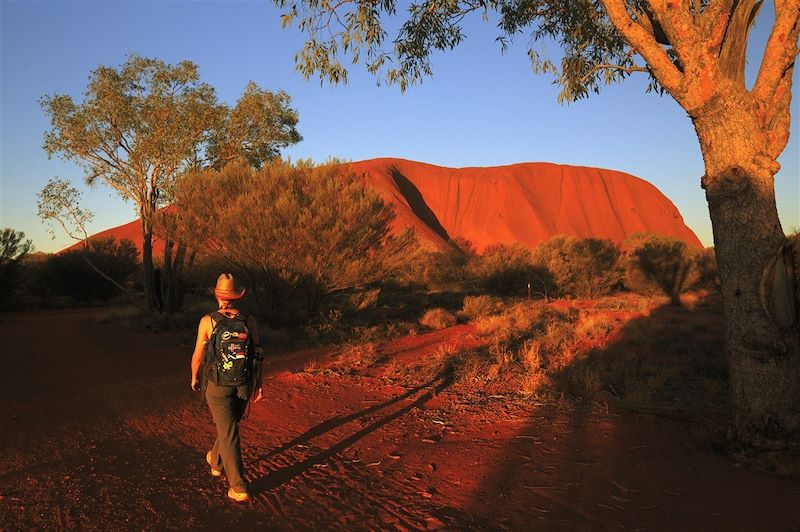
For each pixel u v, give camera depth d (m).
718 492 4.00
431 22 8.17
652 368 8.30
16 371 9.91
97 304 33.62
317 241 14.65
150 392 8.12
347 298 18.17
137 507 4.00
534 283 29.31
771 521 3.54
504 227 121.31
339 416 6.70
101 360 11.24
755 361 4.47
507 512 3.87
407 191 131.00
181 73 18.84
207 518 3.84
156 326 16.66
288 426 6.27
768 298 4.37
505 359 9.43
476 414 6.62
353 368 9.79
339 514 3.91
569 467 4.68
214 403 4.17
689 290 25.98
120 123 18.98
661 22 4.84
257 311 15.96
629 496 4.04
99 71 18.56
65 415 6.71
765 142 4.58
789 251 4.32
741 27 4.65
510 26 8.43
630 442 5.25
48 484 4.41
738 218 4.55
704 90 4.67
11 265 28.69
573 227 123.62
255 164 21.36
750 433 4.49
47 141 18.66
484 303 19.86
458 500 4.12
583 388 7.19
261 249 14.62
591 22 7.73
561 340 11.92
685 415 5.70
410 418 6.55
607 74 8.06
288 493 4.30
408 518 3.83
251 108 20.41
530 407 6.78
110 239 42.84
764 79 4.58
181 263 19.70
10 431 5.90
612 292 28.91
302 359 11.03
